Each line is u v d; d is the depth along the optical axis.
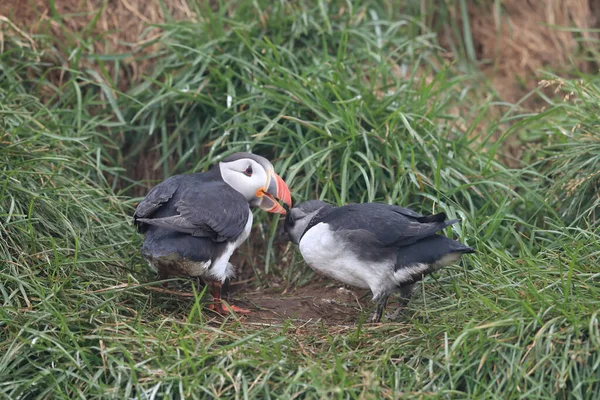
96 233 9.13
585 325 6.81
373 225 7.91
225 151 10.35
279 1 11.48
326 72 10.78
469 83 12.32
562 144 10.05
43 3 11.43
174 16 11.76
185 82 10.90
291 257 10.01
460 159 10.28
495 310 7.20
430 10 12.68
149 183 11.00
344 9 11.90
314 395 6.59
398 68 11.71
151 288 8.22
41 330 7.35
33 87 10.99
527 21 12.84
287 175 10.20
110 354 7.02
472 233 9.24
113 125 10.55
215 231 8.04
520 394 6.54
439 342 7.20
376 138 10.05
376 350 7.30
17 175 8.77
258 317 8.70
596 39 12.69
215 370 6.77
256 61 10.73
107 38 11.45
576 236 8.80
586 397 6.51
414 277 7.90
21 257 8.05
